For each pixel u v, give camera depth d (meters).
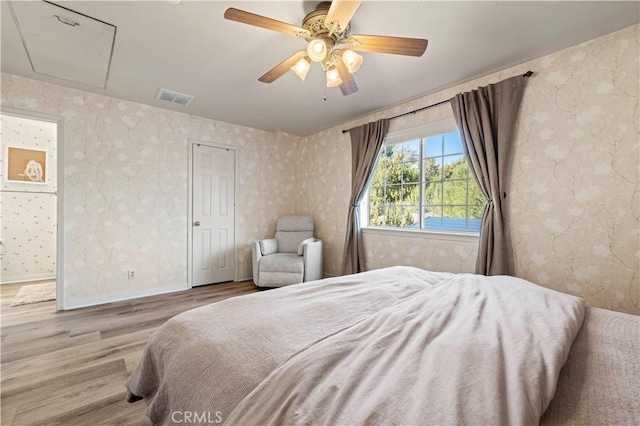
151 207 3.41
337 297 1.31
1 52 2.21
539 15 1.75
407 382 0.63
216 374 0.77
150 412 0.93
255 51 2.16
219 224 3.99
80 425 1.33
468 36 1.96
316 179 4.40
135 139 3.27
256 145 4.33
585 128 2.02
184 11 1.73
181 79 2.64
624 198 1.88
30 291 3.61
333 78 1.96
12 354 1.98
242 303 1.24
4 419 1.36
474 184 2.71
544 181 2.20
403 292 1.40
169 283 3.56
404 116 3.18
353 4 1.33
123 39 2.02
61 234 2.86
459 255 2.70
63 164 2.86
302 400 0.61
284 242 4.27
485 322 0.95
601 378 0.69
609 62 1.93
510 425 0.50
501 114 2.35
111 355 1.97
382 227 3.44
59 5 1.67
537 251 2.23
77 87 2.86
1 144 4.11
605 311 1.13
